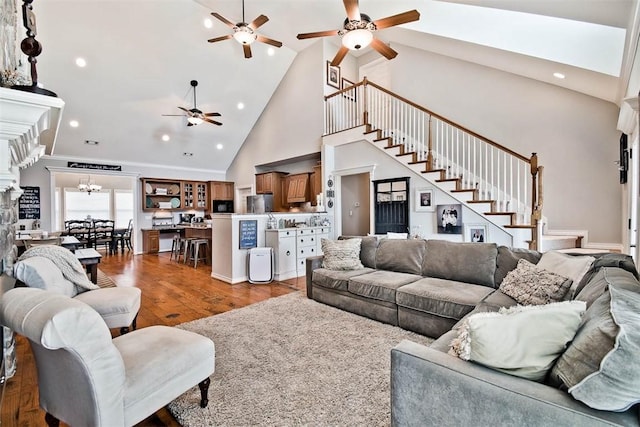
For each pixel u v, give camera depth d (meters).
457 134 4.99
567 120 4.71
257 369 2.25
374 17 5.46
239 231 5.07
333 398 1.90
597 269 2.02
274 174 8.41
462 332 1.37
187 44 6.22
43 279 2.17
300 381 2.09
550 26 3.73
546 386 1.03
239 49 6.73
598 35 3.40
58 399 1.43
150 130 7.64
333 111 6.78
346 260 3.81
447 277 3.18
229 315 3.41
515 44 4.04
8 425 1.73
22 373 2.27
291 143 7.67
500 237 4.37
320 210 6.52
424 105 6.32
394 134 5.95
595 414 0.89
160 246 9.04
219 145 9.02
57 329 1.16
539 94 4.95
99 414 1.27
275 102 8.14
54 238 4.94
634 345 0.84
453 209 4.83
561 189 4.76
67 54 5.54
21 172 7.03
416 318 2.84
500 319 1.17
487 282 2.92
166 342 1.71
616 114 4.36
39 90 1.68
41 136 2.45
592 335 0.97
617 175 4.35
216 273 5.35
